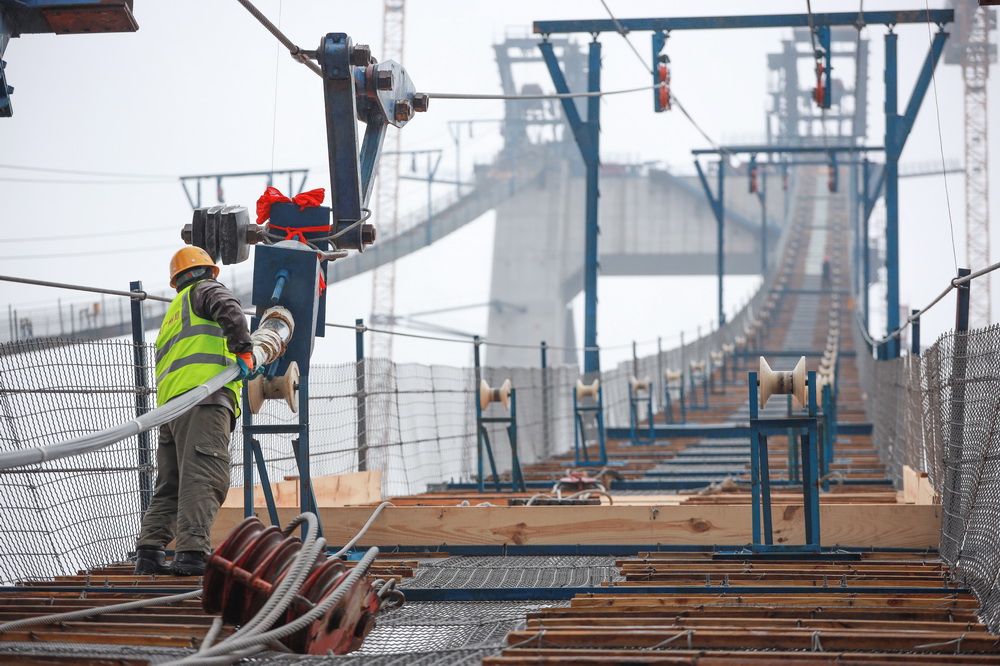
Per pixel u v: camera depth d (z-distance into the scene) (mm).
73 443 10758
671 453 54875
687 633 12758
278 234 21391
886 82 76812
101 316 109125
